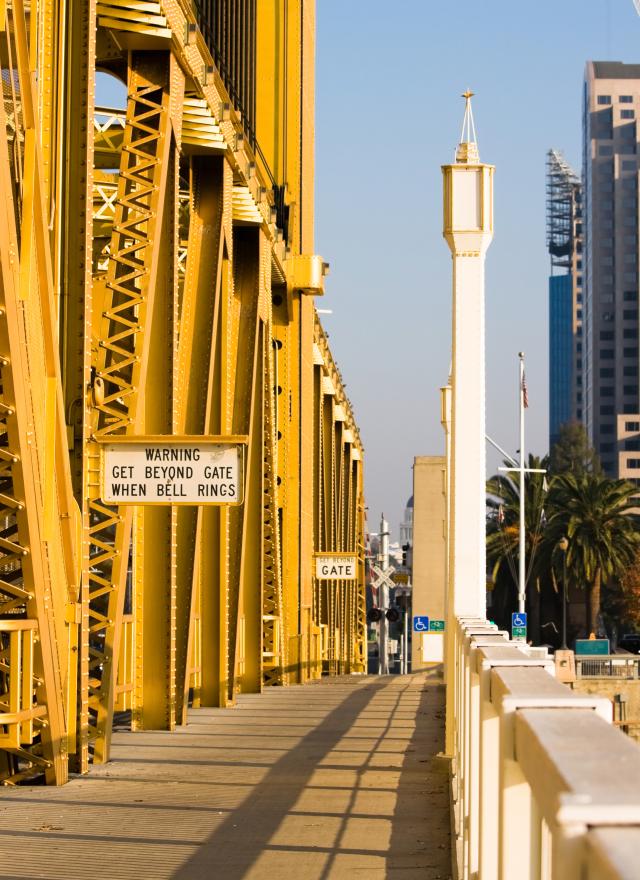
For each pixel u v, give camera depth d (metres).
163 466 18.94
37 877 11.16
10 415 15.52
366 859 11.92
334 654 61.94
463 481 18.31
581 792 2.22
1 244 14.74
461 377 18.39
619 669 68.38
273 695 38.25
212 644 32.44
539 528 96.25
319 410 55.94
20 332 15.50
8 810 15.18
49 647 16.88
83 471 19.06
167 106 22.84
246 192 33.22
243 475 18.83
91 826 14.01
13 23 16.22
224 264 30.22
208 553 32.34
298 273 46.06
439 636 66.12
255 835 13.38
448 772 17.80
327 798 16.14
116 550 20.34
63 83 18.80
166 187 23.55
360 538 83.38
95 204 32.22
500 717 3.90
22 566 16.30
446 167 18.55
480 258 18.50
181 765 19.72
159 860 11.98
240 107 35.19
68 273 19.14
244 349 36.25
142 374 21.22
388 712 31.53
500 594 107.38
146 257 21.95
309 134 50.38
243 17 36.22
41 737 17.44
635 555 96.25
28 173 16.44
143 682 24.75
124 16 22.17
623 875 1.96
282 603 45.16
